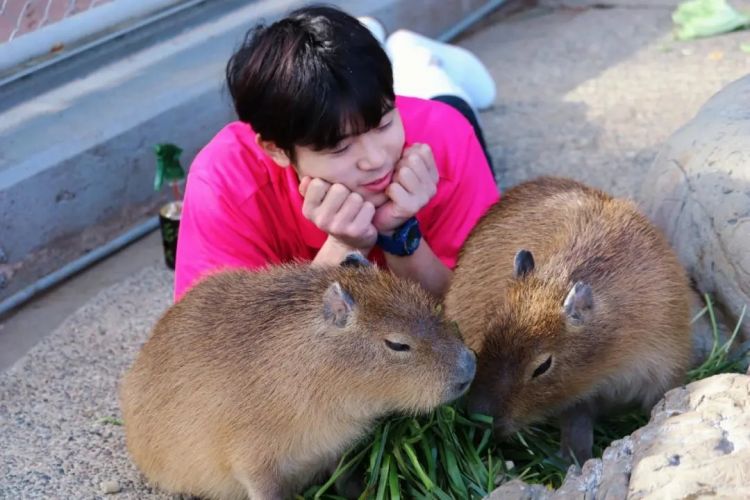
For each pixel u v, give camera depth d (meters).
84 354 1.98
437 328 1.51
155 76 2.42
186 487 1.61
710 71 2.73
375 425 1.60
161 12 2.53
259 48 1.54
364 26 1.56
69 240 2.22
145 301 2.11
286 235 1.74
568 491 1.40
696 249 1.82
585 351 1.58
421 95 2.20
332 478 1.57
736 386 1.43
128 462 1.74
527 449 1.64
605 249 1.65
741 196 1.76
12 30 2.30
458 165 1.78
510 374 1.55
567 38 3.09
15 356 1.99
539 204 1.77
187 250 1.71
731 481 1.29
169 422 1.57
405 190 1.61
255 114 1.56
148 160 2.34
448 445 1.58
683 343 1.67
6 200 2.12
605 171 2.35
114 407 1.85
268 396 1.52
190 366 1.55
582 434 1.63
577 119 2.57
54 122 2.27
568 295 1.55
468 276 1.75
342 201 1.58
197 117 2.41
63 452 1.76
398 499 1.53
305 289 1.55
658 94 2.64
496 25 3.27
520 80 2.83
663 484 1.31
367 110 1.52
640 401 1.70
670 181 1.90
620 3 3.32
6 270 2.13
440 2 3.11
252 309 1.55
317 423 1.53
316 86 1.50
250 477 1.55
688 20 3.02
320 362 1.51
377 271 1.56
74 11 2.38
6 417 1.84
